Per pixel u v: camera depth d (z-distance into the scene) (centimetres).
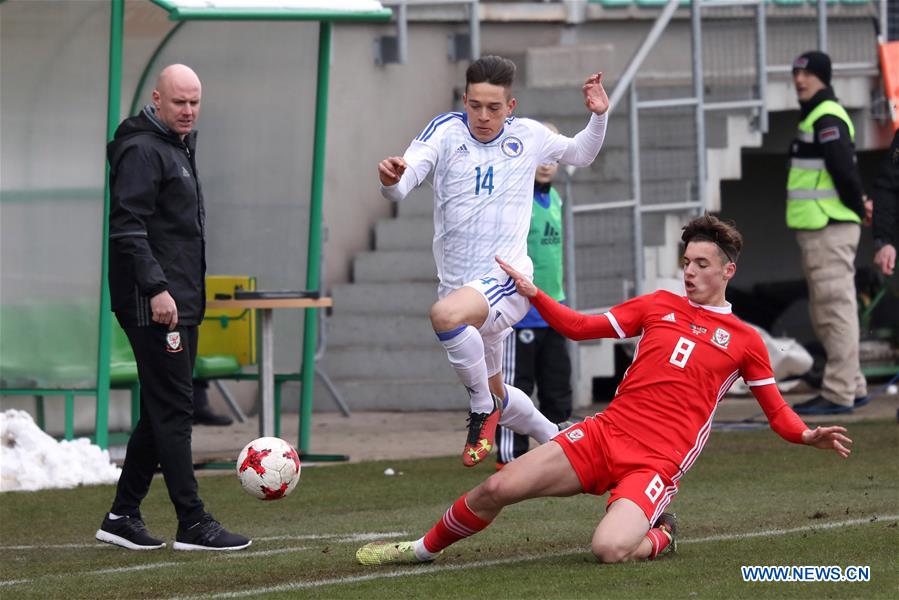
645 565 1886
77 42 3153
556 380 3056
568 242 3931
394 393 4225
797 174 3888
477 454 2120
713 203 4428
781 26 4709
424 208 4581
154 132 2244
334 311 4422
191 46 3506
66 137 3164
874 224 3494
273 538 2292
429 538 1969
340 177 4466
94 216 3147
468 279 2181
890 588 1728
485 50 4784
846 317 3844
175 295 2233
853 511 2339
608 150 4334
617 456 1933
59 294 3172
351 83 4494
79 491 2847
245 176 3531
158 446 2208
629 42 4925
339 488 2841
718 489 2669
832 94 3888
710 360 1950
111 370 3244
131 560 2128
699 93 4231
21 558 2169
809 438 1912
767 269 5375
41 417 3247
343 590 1803
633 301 2020
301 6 3161
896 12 4828
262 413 3161
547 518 2397
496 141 2177
